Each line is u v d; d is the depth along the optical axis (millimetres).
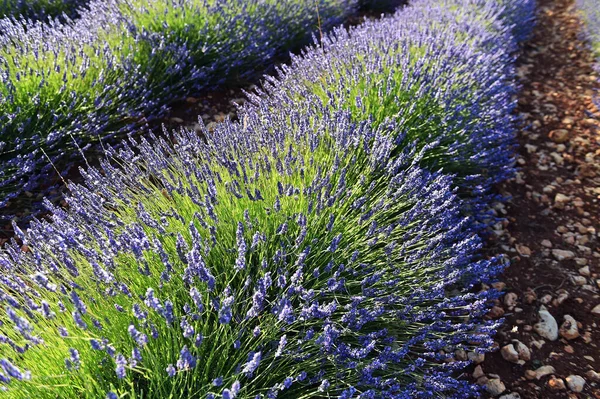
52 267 1906
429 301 2551
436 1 6633
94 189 2516
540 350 2607
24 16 5836
